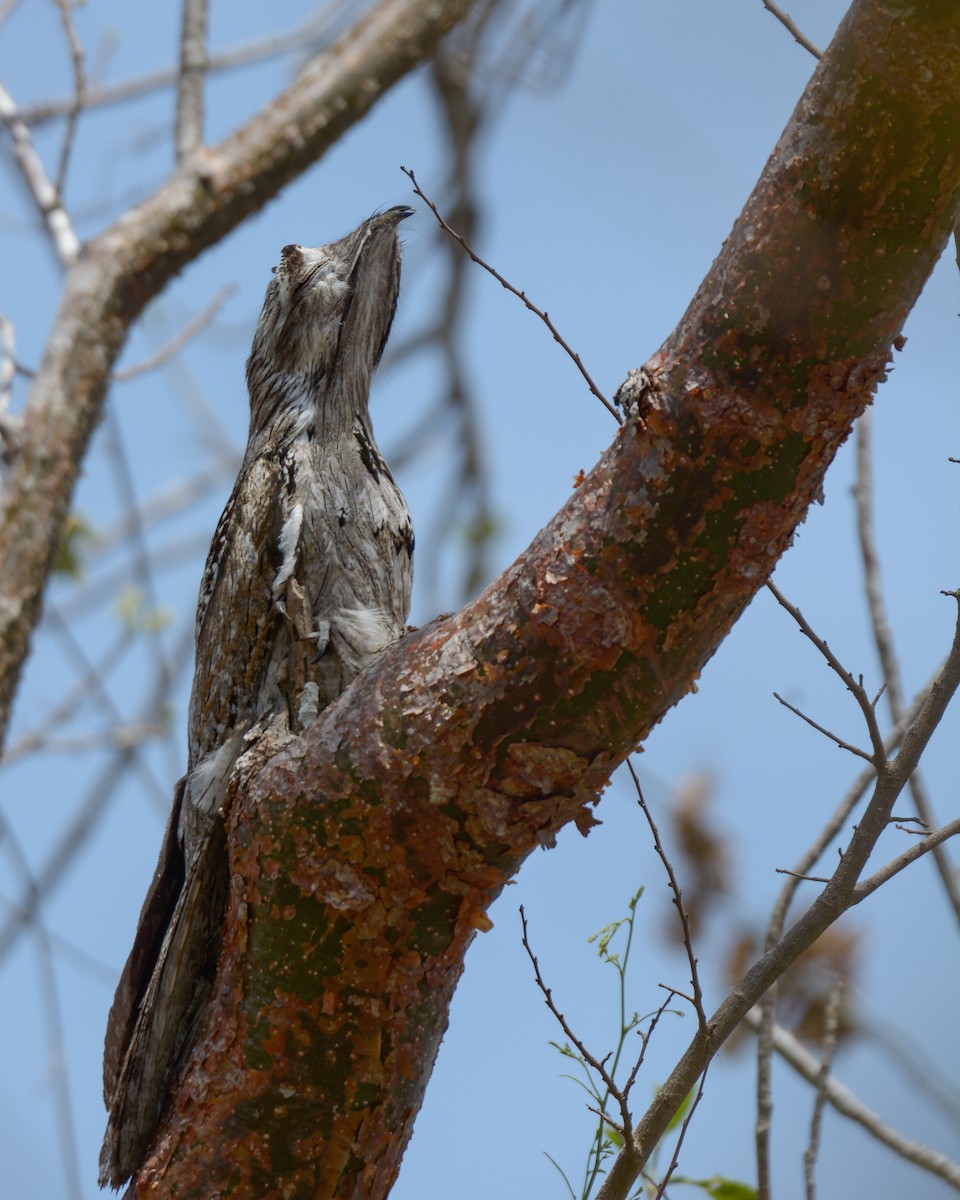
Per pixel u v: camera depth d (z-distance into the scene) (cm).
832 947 943
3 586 850
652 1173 735
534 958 634
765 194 554
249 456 960
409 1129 671
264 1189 648
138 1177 666
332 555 892
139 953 777
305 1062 646
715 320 564
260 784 651
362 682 643
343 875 633
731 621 599
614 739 608
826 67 535
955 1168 792
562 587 593
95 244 935
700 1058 608
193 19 1027
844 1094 818
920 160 527
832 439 570
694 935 986
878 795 614
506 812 618
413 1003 649
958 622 616
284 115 982
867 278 544
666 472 573
